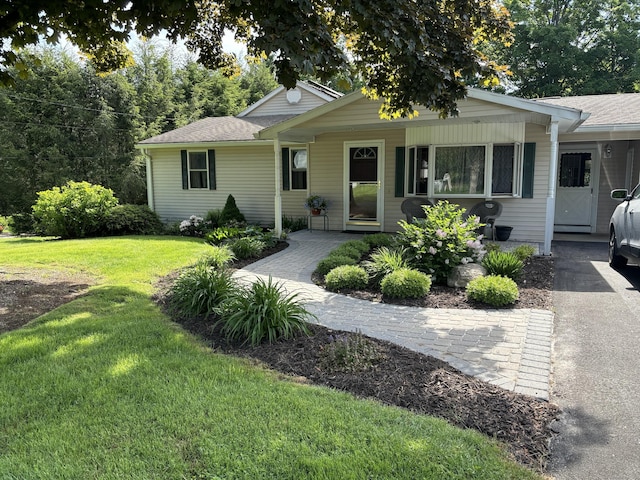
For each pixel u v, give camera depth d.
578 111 7.64
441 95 4.91
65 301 5.55
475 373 3.51
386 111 6.21
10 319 4.80
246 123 15.38
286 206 13.20
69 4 4.27
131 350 3.77
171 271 7.26
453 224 6.80
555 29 21.34
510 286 5.50
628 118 9.76
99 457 2.32
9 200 21.09
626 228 6.75
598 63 22.36
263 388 3.09
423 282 5.78
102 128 21.97
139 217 12.62
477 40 5.56
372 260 7.57
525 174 9.80
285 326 4.13
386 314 5.10
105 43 5.62
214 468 2.23
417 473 2.21
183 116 26.39
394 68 5.04
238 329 4.08
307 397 2.96
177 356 3.65
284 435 2.50
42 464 2.26
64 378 3.23
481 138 9.60
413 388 3.18
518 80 23.22
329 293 6.07
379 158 11.36
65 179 20.92
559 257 8.39
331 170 12.07
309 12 3.47
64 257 8.23
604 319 4.93
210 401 2.88
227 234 10.12
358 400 2.96
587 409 3.03
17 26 4.87
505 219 10.09
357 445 2.42
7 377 3.25
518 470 2.29
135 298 5.63
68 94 21.52
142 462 2.27
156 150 14.99
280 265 7.89
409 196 10.63
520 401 3.06
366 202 11.77
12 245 10.20
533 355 3.88
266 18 3.52
